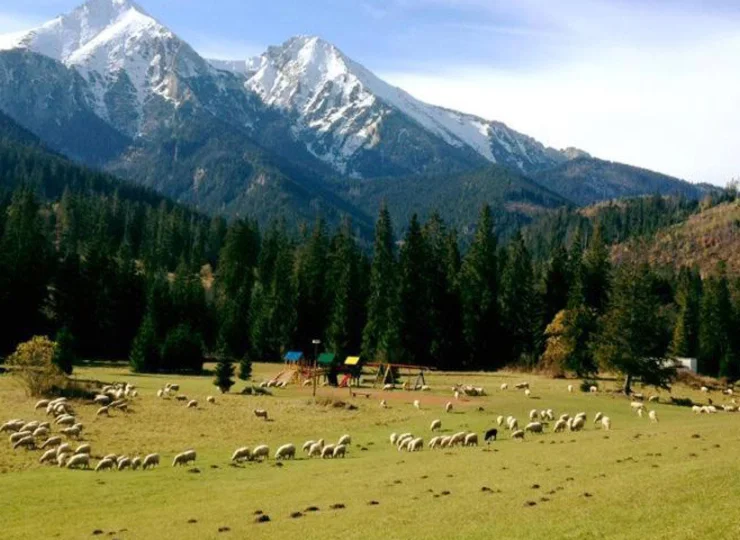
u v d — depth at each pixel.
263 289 144.75
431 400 77.12
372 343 129.12
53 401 60.88
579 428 54.91
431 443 48.06
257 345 133.88
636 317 89.38
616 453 37.34
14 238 125.69
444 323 130.88
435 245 148.75
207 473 38.47
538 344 127.19
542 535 21.95
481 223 143.12
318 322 139.88
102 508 30.48
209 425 56.59
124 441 48.16
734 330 138.62
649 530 21.56
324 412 65.94
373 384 96.69
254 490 33.31
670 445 39.09
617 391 91.31
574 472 32.28
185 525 26.67
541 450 41.31
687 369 131.25
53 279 130.00
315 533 24.19
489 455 40.72
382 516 26.05
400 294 128.88
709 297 142.62
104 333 129.25
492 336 131.50
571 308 115.56
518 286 132.75
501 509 25.67
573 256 144.00
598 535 21.55
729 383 126.44
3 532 26.86
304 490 32.62
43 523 28.14
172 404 67.25
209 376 102.19
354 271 139.38
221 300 149.50
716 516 22.09
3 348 114.75
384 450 47.34
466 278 135.88
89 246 141.25
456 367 130.00
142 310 132.00
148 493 33.31
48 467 39.50
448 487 31.02
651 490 26.41
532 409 70.44
